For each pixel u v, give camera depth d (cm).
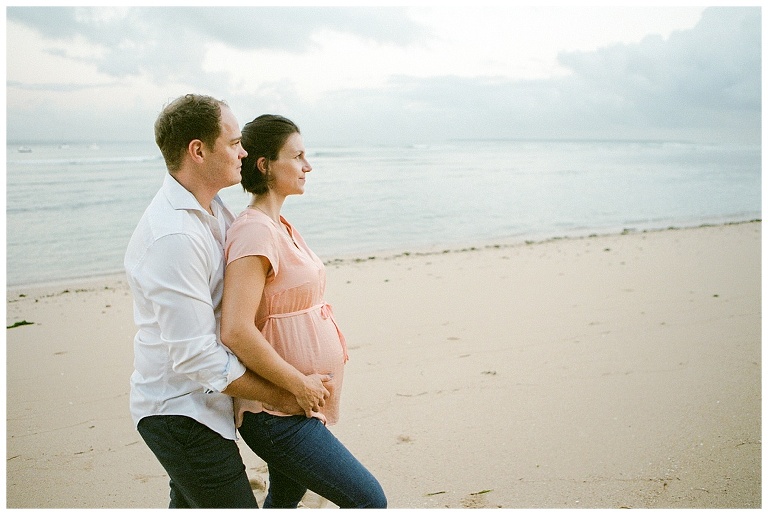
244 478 188
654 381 390
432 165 3306
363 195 1809
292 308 193
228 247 182
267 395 179
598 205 1647
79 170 2452
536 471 292
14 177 2145
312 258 204
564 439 321
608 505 263
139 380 181
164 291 166
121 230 1221
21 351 493
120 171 2406
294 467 189
